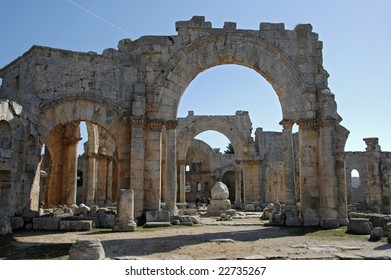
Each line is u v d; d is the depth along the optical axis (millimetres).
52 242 13422
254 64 23062
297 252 11172
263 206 39094
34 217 17938
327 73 22891
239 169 44812
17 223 17359
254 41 23109
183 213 29844
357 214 21359
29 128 19266
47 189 30125
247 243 13352
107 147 36281
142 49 22656
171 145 22250
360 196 52062
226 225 20797
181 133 44031
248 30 23266
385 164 34000
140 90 22000
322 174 21281
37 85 20750
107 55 22594
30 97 19922
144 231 17250
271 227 19906
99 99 21641
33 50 21125
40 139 20406
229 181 61062
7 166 17172
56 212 23188
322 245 12820
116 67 22328
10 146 17438
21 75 22406
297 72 22641
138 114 21359
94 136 32281
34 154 19922
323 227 19859
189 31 23078
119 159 21781
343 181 21125
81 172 52312
